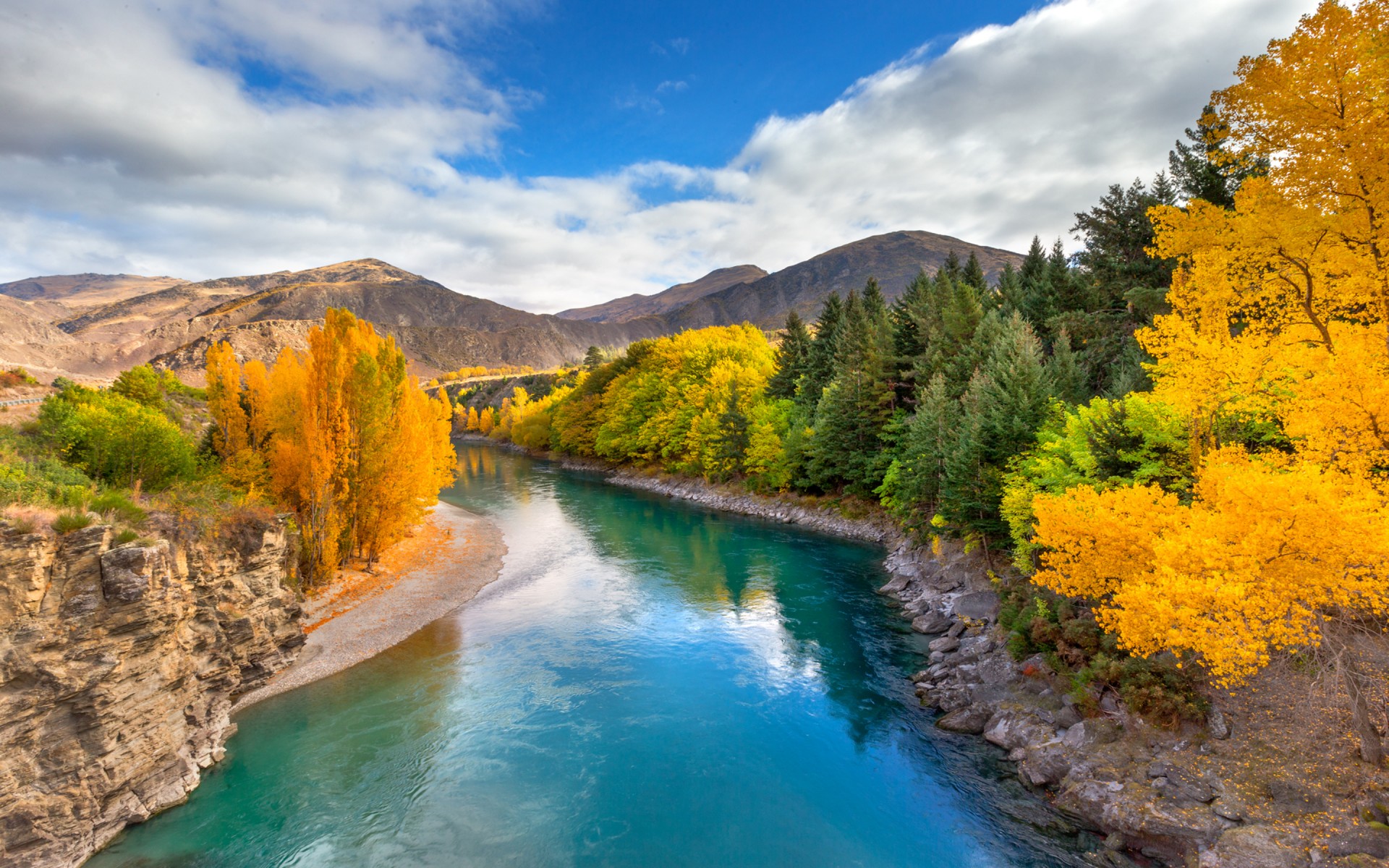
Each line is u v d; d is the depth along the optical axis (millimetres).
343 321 35469
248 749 20859
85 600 16188
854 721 22406
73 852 15602
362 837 16703
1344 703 16031
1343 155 13594
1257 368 16797
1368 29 13016
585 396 109125
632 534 53125
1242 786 15180
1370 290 14492
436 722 22500
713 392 78125
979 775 19016
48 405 27828
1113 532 17125
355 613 32344
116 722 16688
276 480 33656
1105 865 15094
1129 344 36844
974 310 52000
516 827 17016
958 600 30984
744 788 18641
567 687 25109
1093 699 19203
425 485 43875
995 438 34219
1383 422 13352
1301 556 13250
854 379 54375
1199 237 16453
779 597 35812
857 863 15648
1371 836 12820
